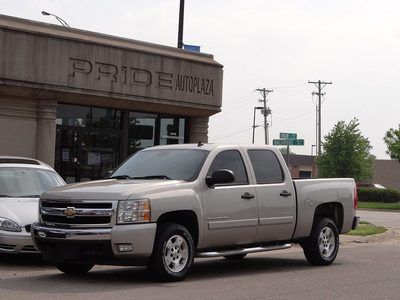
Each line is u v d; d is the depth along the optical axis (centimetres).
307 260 1242
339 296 905
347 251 1495
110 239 925
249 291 927
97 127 2034
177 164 1068
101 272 1102
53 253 970
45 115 1877
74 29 1941
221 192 1052
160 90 2088
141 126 2150
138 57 2034
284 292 926
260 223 1105
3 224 1128
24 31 1792
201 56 2244
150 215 944
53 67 1850
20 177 1297
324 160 6169
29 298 834
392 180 8738
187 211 1001
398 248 1573
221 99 2256
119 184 984
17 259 1252
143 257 948
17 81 1780
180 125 2253
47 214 984
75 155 1989
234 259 1334
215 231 1038
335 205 1275
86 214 941
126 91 2008
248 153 1127
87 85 1920
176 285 962
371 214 3625
